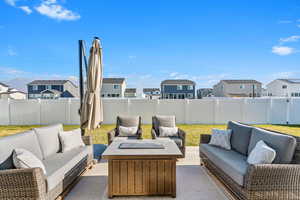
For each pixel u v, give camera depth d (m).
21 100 8.84
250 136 3.11
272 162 2.34
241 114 9.12
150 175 2.64
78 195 2.69
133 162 2.63
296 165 2.14
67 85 27.17
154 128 5.07
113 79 26.33
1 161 2.19
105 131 7.31
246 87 26.56
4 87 23.42
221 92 28.36
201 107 9.21
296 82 23.98
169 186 2.65
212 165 3.22
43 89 25.98
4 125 8.77
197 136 6.47
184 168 3.73
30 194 1.96
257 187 2.10
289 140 2.32
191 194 2.73
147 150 2.87
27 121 8.92
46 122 9.01
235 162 2.72
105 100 9.09
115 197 2.64
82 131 4.25
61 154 3.15
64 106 9.04
